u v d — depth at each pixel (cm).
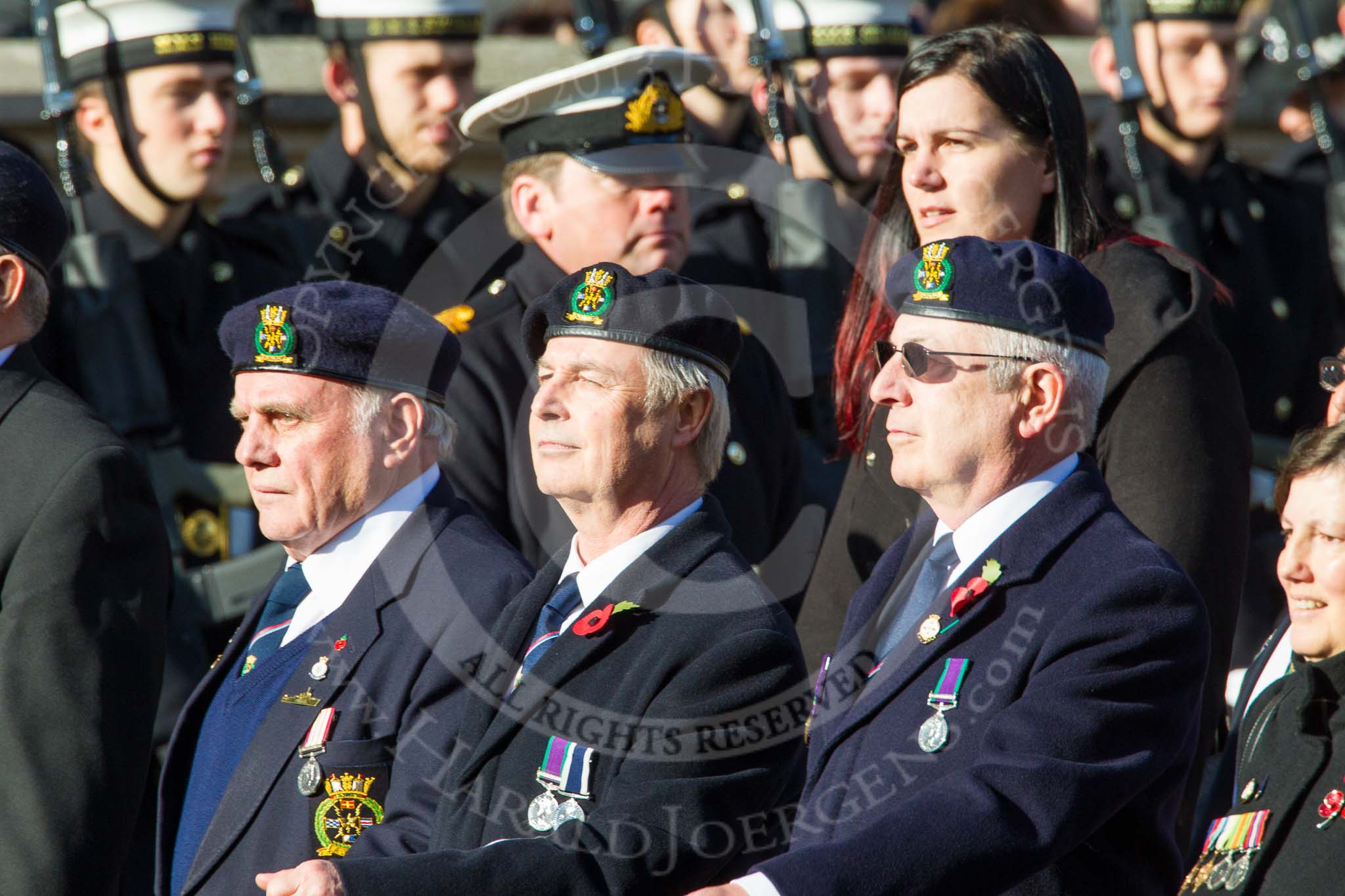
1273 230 2131
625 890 1016
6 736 1235
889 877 936
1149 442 1203
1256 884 959
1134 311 1235
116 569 1295
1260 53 2548
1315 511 1026
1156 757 979
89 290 1755
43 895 1205
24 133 2119
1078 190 1290
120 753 1250
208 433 1808
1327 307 2162
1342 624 1023
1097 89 2411
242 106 1981
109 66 1856
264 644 1288
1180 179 2039
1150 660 988
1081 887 1004
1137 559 1016
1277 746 995
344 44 1938
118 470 1316
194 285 1859
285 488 1251
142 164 1861
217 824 1205
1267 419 2052
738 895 930
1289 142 2605
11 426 1334
